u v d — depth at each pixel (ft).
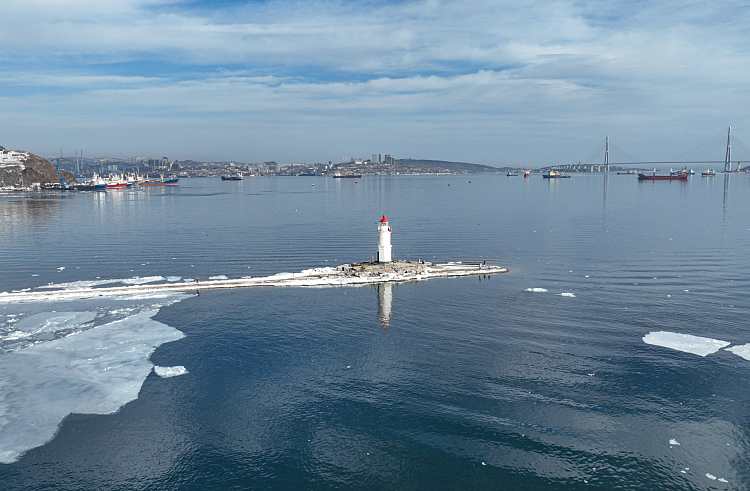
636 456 109.50
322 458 110.63
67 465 109.19
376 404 130.21
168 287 239.91
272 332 179.73
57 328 185.68
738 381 138.51
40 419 125.49
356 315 197.36
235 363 154.71
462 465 107.65
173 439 117.80
